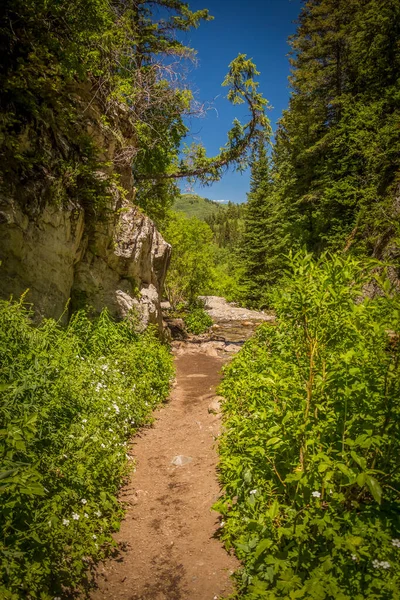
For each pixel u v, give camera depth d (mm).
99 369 6605
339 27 20094
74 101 8703
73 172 7910
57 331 6102
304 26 21844
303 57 21328
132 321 9742
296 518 2955
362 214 14508
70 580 3127
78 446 4340
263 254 34969
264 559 2893
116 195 10211
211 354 13820
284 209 24062
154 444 6039
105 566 3496
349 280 3154
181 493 4734
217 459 5402
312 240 21781
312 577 2615
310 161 21547
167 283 22562
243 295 34531
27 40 6922
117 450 5102
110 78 10039
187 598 3203
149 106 13195
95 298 9117
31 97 7055
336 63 20484
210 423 6680
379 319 3045
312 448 3123
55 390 4707
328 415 3027
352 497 3129
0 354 4391
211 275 24891
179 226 23359
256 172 36406
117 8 11523
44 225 7102
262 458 3639
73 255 8148
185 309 23344
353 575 2639
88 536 3547
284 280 3447
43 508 3264
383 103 16281
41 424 4035
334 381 3059
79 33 7590
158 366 8992
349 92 19625
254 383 5320
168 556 3686
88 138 8562
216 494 4562
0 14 6527
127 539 3898
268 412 3615
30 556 2969
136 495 4652
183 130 15031
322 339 3148
